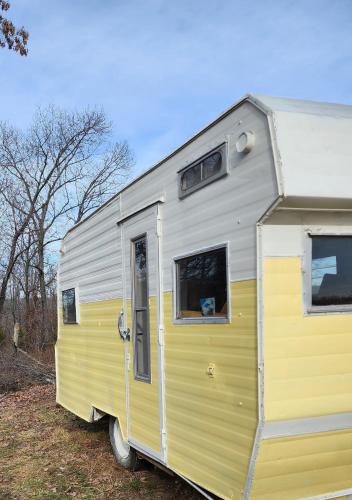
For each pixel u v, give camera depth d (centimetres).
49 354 1789
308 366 305
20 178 2666
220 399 341
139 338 497
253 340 305
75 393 719
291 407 300
